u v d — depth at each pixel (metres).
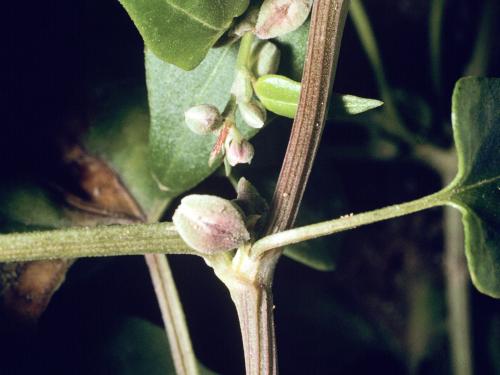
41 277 0.06
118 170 0.06
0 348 0.06
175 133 0.05
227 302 0.07
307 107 0.05
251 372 0.05
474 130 0.05
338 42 0.05
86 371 0.06
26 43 0.06
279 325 0.07
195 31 0.05
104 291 0.07
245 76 0.05
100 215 0.06
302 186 0.05
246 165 0.06
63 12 0.06
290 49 0.05
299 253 0.06
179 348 0.06
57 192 0.06
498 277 0.05
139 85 0.06
